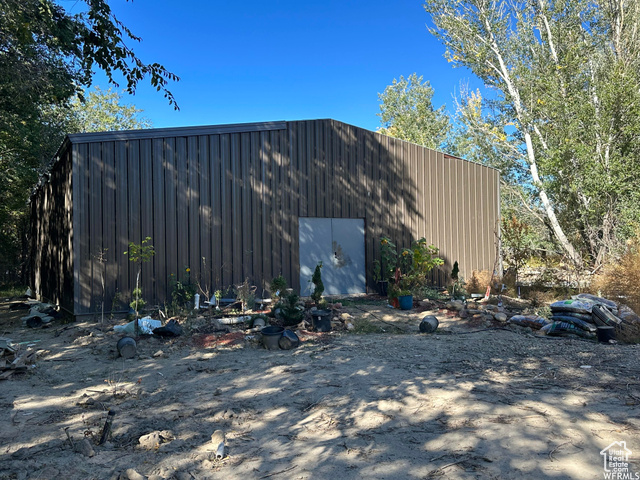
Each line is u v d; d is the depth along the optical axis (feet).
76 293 32.17
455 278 43.09
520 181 78.23
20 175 54.65
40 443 13.08
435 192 49.39
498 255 52.49
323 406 15.89
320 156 42.65
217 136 37.86
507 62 72.59
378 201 45.85
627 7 61.05
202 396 17.26
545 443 12.21
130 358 23.18
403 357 22.49
